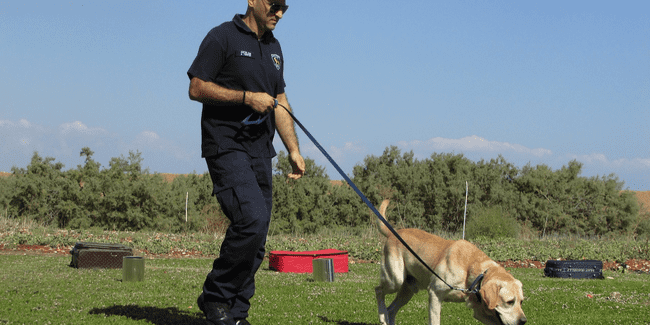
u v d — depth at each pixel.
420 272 4.71
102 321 4.50
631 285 9.92
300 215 25.03
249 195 3.69
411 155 29.69
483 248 16.72
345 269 12.36
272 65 4.01
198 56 3.75
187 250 15.62
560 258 16.06
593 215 26.08
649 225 25.95
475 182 26.83
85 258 10.24
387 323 5.05
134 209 22.38
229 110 3.82
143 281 8.30
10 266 10.16
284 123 4.34
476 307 4.20
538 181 26.98
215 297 3.80
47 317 4.68
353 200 25.42
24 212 22.27
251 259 3.73
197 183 25.47
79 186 22.89
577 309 6.80
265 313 5.58
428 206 26.94
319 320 5.30
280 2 3.86
